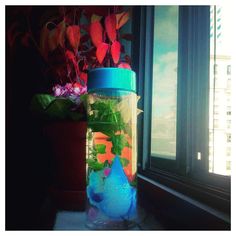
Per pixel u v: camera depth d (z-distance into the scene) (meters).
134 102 0.49
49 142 0.60
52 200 0.58
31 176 0.76
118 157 0.45
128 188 0.45
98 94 0.48
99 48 0.69
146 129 0.79
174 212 0.46
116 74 0.45
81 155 0.55
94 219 0.45
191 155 0.56
